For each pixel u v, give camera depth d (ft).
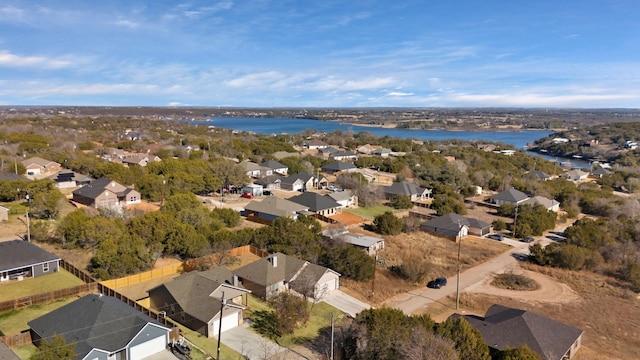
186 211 174.19
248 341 103.60
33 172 284.20
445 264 168.55
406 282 148.36
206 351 98.02
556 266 171.22
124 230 156.56
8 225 177.47
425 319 98.94
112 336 90.89
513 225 227.61
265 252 157.79
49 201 190.29
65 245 155.02
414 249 183.83
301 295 128.26
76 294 120.98
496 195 287.48
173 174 254.06
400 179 325.21
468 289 145.69
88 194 214.28
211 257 148.36
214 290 113.19
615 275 165.58
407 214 246.06
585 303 138.10
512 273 162.50
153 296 116.98
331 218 219.20
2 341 88.63
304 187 294.46
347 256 146.30
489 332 102.22
